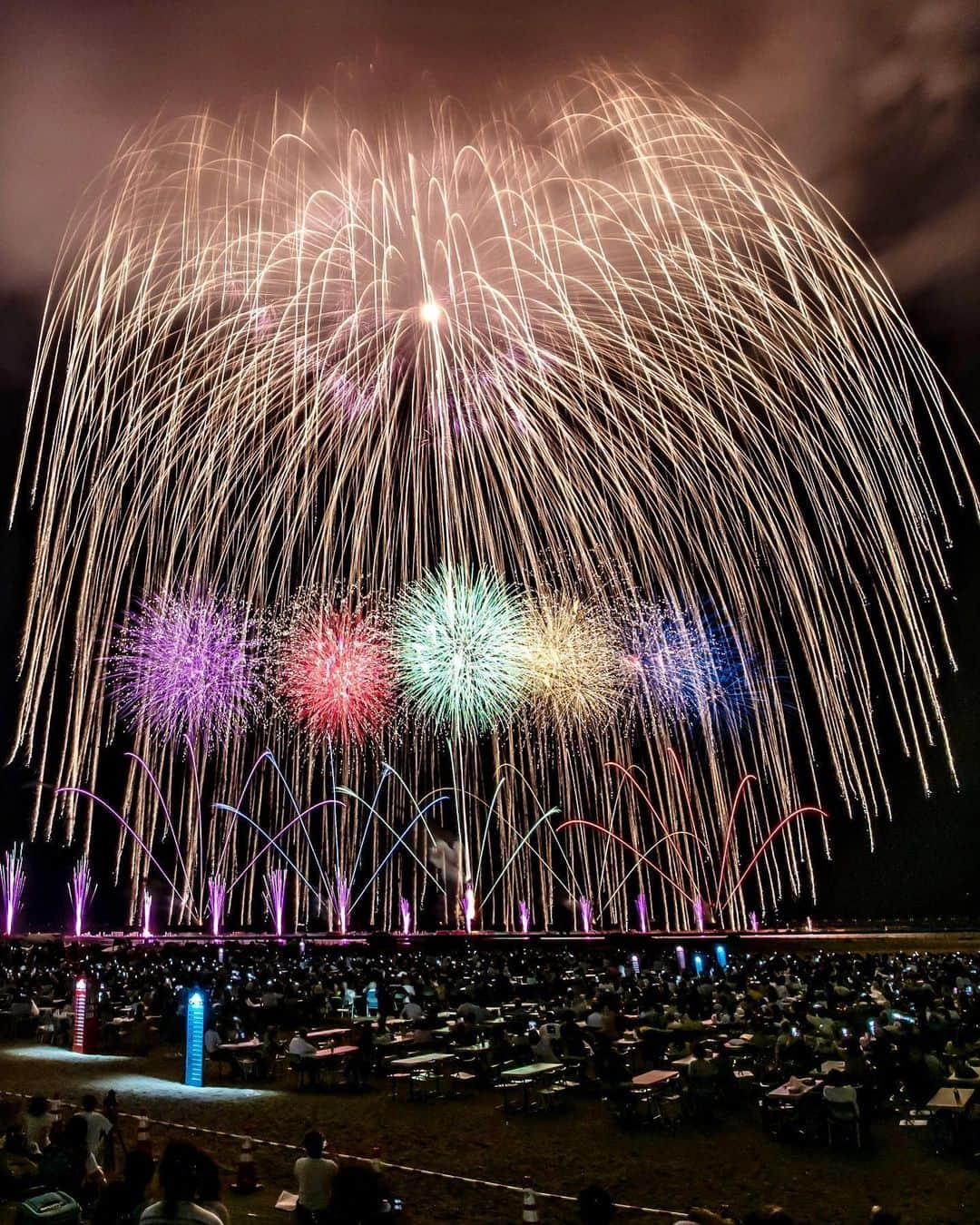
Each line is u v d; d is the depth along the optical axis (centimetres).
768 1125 1633
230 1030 2400
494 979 3284
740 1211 1250
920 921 7438
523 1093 2005
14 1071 2364
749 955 4622
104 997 3216
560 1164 1491
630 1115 1711
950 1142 1497
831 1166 1443
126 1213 823
